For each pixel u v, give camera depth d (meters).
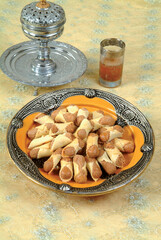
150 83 0.89
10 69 0.85
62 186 0.62
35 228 0.62
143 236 0.62
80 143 0.67
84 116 0.72
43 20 0.80
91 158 0.67
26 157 0.67
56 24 0.81
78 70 0.86
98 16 1.09
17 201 0.66
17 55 0.90
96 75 0.91
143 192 0.68
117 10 1.12
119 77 0.86
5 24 1.05
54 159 0.66
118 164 0.67
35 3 0.84
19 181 0.68
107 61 0.83
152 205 0.66
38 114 0.75
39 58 0.86
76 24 1.05
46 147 0.68
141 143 0.70
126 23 1.07
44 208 0.65
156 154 0.74
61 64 0.89
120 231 0.62
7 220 0.63
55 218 0.64
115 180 0.64
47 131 0.71
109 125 0.72
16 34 1.02
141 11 1.12
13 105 0.83
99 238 0.61
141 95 0.86
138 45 0.99
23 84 0.88
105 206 0.66
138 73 0.91
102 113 0.75
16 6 1.12
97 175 0.65
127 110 0.76
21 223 0.63
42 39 0.82
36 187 0.68
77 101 0.78
